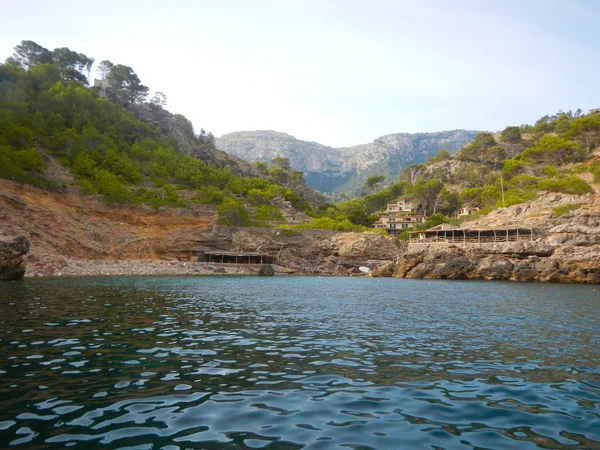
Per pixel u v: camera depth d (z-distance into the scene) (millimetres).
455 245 75250
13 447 6453
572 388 10336
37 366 11250
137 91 158375
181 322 19547
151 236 82938
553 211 82500
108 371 10984
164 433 7156
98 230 74500
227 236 91000
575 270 62781
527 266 67000
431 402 9172
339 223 113750
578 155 129000
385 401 9172
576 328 19812
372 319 22234
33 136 81062
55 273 55281
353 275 85500
